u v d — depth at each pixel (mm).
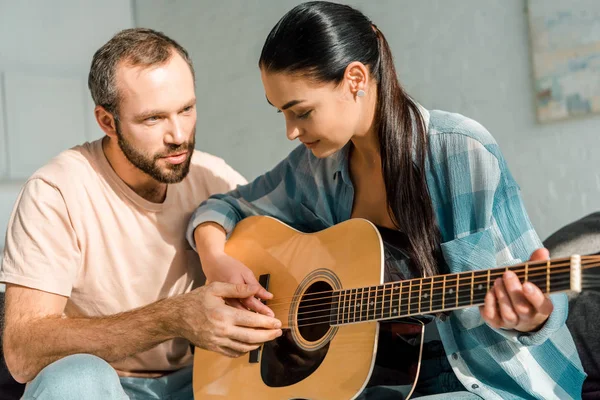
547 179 2596
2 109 3801
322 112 1602
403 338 1572
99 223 1983
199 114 3994
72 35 4043
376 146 1730
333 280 1699
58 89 3963
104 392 1657
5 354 1844
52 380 1632
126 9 4270
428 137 1671
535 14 2568
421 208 1647
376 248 1645
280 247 1867
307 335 1716
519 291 1279
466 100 2803
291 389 1691
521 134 2648
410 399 1587
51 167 1980
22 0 3893
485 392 1548
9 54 3848
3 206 3734
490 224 1590
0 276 1891
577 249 2082
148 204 2023
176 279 2061
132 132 1892
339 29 1603
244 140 3709
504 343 1547
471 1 2758
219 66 3840
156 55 1884
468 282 1396
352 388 1578
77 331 1779
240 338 1692
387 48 1694
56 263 1897
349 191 1850
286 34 1595
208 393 1864
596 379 1930
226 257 1913
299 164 1976
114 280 1991
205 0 3869
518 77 2639
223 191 2223
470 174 1615
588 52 2445
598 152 2455
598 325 1964
